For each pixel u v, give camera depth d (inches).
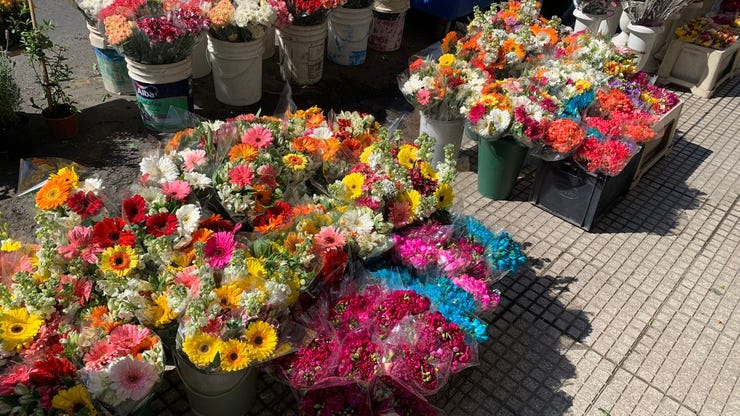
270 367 99.7
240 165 116.1
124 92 208.5
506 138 164.4
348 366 94.0
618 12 282.5
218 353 86.3
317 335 99.5
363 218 115.8
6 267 99.8
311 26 217.6
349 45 246.4
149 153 130.7
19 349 87.1
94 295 98.9
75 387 79.4
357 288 111.0
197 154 120.1
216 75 207.9
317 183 134.4
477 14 208.5
